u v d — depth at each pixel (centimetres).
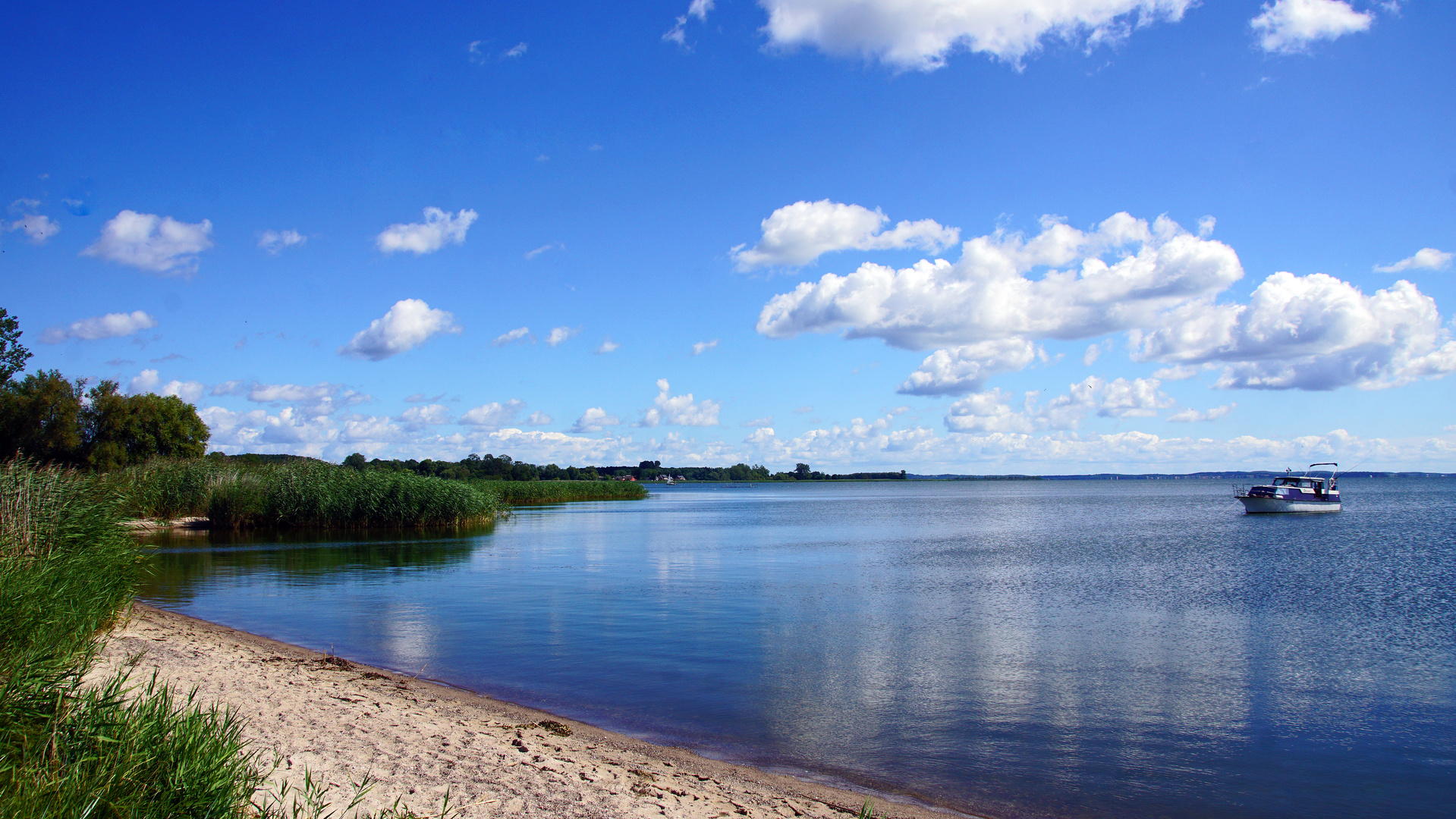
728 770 1031
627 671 1594
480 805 796
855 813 899
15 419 6025
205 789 595
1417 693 1515
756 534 5550
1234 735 1261
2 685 699
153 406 6600
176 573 3073
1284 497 8094
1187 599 2639
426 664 1627
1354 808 991
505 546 4362
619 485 12575
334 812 725
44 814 524
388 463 11800
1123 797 1005
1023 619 2234
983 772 1075
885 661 1703
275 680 1305
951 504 13075
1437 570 3506
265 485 4797
